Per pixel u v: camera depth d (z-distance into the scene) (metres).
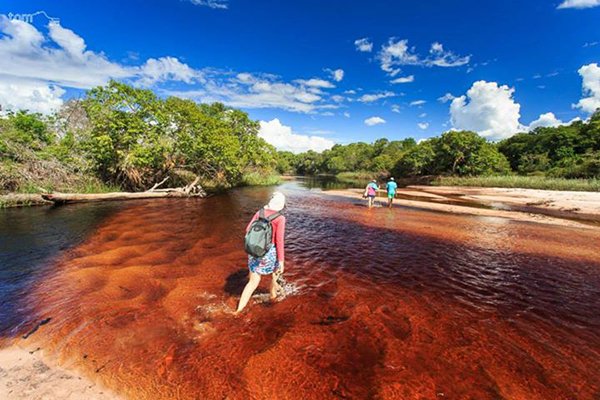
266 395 2.75
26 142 17.20
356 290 5.32
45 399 2.57
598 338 3.95
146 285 5.13
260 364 3.16
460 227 11.66
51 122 21.38
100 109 17.31
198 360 3.18
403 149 93.69
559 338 3.93
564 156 45.31
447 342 3.74
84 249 7.21
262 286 5.32
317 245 8.51
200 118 20.69
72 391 2.68
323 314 4.35
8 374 2.86
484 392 2.87
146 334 3.64
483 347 3.65
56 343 3.40
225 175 29.56
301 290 5.23
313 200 21.14
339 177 77.69
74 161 18.05
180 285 5.17
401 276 6.17
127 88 17.80
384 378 3.02
